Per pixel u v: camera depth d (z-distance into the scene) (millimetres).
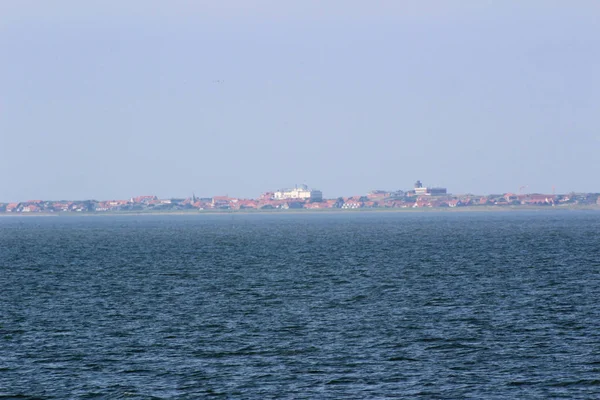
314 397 162000
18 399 162625
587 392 163375
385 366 184500
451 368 182500
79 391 167000
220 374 178750
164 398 161875
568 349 199250
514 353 195875
